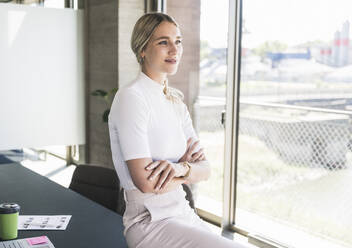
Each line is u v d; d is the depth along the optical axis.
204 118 4.37
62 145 5.44
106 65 5.21
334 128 3.29
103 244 1.95
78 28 5.45
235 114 4.07
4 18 4.93
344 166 3.26
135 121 1.67
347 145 3.21
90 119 5.58
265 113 3.81
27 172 3.35
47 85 5.27
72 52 5.42
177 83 4.62
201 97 4.38
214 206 4.37
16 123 5.10
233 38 3.98
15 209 1.98
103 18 5.20
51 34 5.25
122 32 4.98
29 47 5.11
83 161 5.62
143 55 1.80
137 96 1.70
